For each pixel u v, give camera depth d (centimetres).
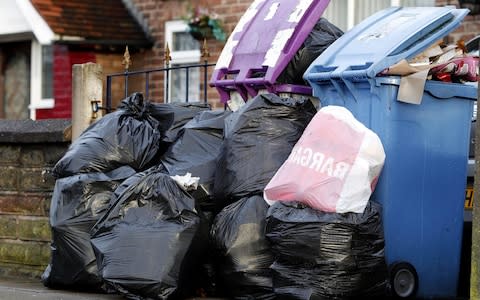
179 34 1806
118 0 1897
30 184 1148
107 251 877
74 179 963
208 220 898
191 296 902
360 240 816
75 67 1119
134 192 891
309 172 834
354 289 814
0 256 1175
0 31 2061
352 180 821
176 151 948
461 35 1355
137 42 1838
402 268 859
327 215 815
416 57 877
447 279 887
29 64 2075
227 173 896
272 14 1002
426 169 871
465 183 891
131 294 870
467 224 935
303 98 945
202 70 1750
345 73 870
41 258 1135
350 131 835
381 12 938
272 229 831
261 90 984
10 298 976
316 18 963
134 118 1005
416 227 867
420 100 855
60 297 930
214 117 964
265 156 891
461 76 900
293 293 816
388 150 853
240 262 862
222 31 1697
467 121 891
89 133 998
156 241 867
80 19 1836
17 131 1143
